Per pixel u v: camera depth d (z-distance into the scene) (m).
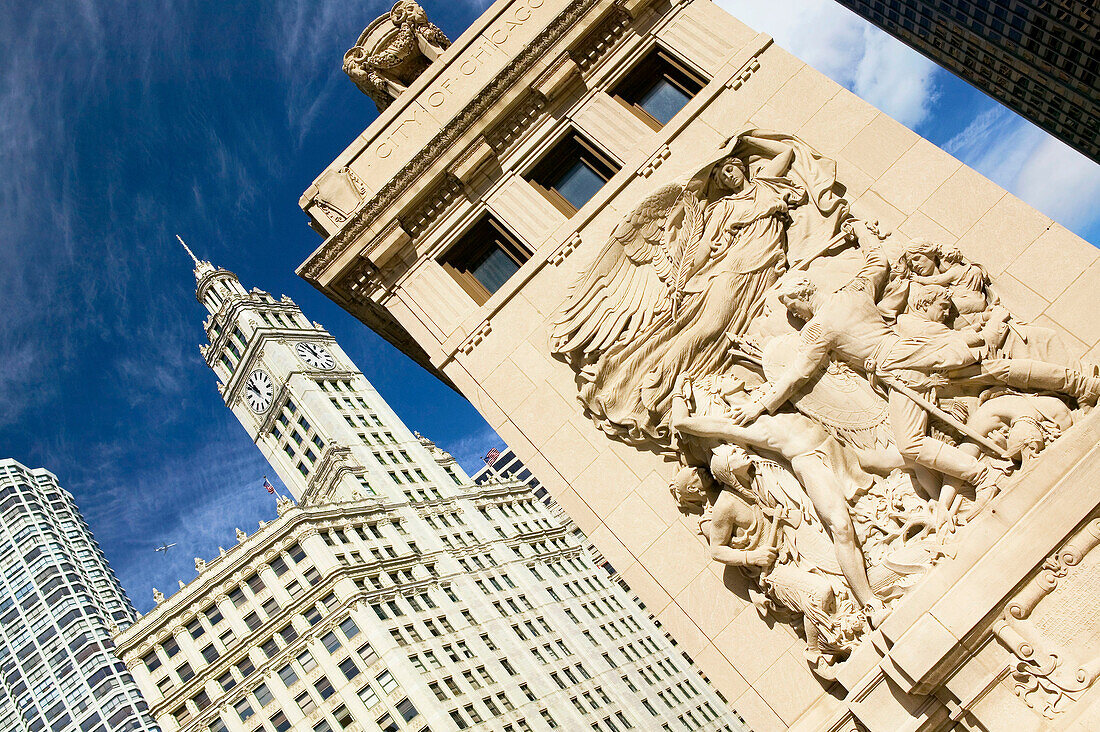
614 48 17.03
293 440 99.56
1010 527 10.93
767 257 13.59
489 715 67.50
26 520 142.38
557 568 91.56
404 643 69.12
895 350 12.00
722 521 12.47
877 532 11.69
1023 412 11.40
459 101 17.50
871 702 11.02
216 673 70.88
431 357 16.08
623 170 15.71
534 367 15.10
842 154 14.41
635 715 78.25
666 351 13.62
